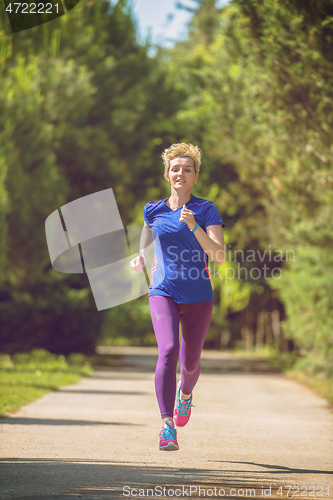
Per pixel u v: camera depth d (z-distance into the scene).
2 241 27.11
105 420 11.73
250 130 23.69
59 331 34.84
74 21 17.83
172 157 7.84
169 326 7.47
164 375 7.30
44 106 32.00
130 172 42.47
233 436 10.11
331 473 7.30
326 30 13.44
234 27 18.70
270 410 14.13
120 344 78.44
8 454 8.00
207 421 11.93
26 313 34.19
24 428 10.29
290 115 16.25
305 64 14.51
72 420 11.56
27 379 19.84
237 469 7.39
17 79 28.62
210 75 26.39
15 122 28.53
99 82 38.94
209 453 8.46
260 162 24.23
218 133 25.67
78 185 39.03
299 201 19.19
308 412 13.87
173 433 7.20
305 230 20.02
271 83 15.86
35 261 30.81
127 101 41.31
